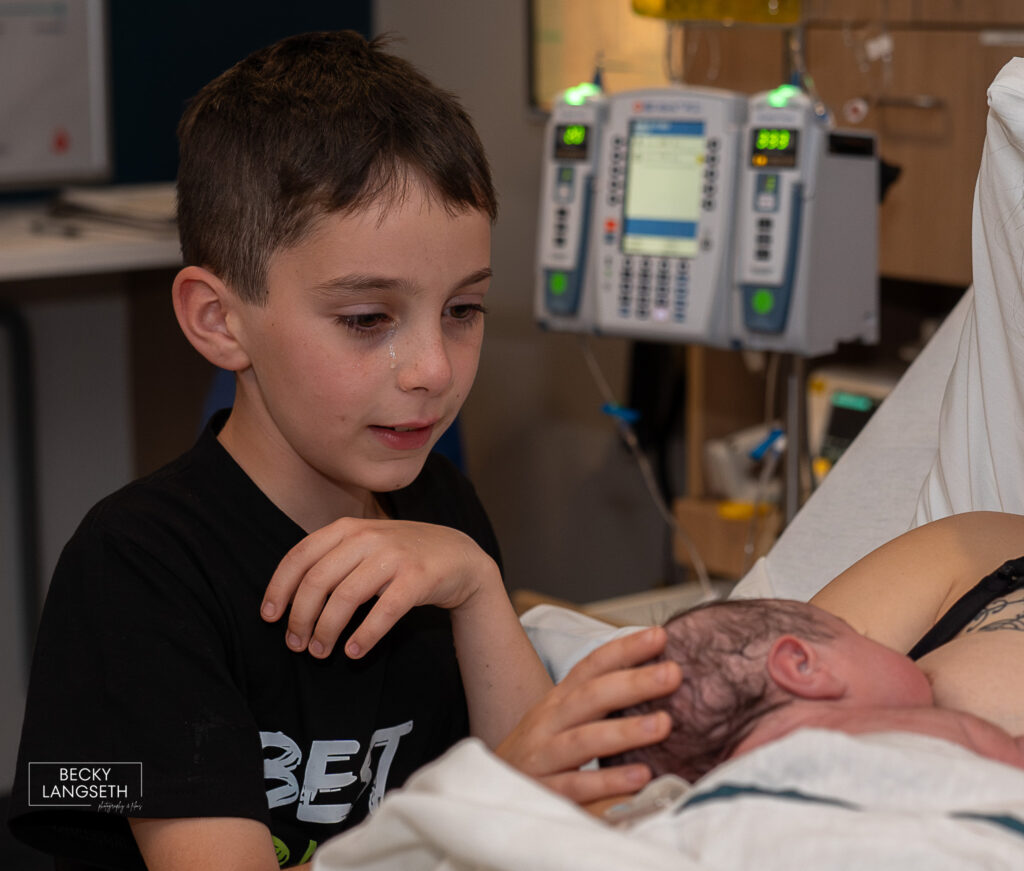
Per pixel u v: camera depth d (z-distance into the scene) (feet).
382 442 3.10
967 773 2.30
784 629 2.74
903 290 7.90
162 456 10.44
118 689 2.92
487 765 2.26
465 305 3.14
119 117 10.42
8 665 9.80
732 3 6.83
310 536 3.15
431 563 3.18
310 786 3.31
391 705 3.48
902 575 3.50
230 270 3.11
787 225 5.84
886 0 6.63
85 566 3.07
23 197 10.03
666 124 6.26
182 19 10.62
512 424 10.63
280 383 3.11
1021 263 3.66
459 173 3.03
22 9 9.59
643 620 6.25
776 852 2.16
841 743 2.31
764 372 8.15
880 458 4.68
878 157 6.15
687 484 8.82
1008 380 3.89
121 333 10.24
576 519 10.14
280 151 2.99
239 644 3.17
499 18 10.06
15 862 8.02
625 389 9.45
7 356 9.57
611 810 2.48
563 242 6.64
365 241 2.93
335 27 11.51
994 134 3.63
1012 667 3.04
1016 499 3.94
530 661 3.42
